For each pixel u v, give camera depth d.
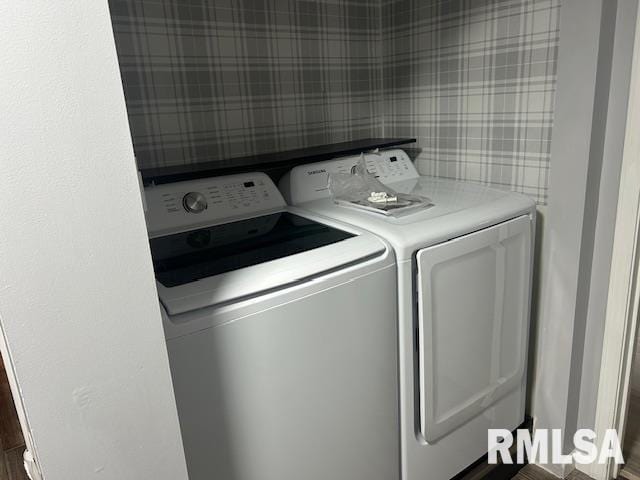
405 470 1.40
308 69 1.88
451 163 1.89
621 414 1.57
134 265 0.68
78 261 0.63
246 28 1.69
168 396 0.76
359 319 1.19
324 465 1.20
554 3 1.43
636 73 1.27
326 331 1.12
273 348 1.04
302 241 1.26
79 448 0.69
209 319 0.94
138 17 1.47
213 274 1.05
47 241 0.60
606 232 1.44
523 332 1.63
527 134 1.59
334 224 1.39
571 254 1.46
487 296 1.46
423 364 1.32
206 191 1.50
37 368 0.63
